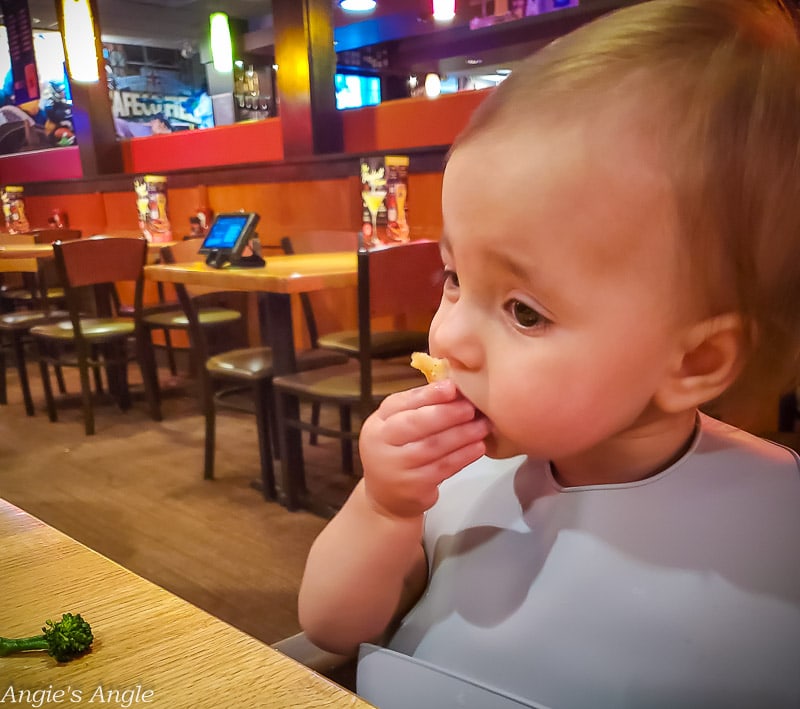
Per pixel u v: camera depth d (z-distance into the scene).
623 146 0.44
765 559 0.53
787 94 0.44
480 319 0.50
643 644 0.53
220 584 2.19
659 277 0.45
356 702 0.42
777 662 0.51
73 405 4.29
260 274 2.43
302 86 4.29
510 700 0.54
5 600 0.55
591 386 0.47
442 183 0.52
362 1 6.76
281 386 2.51
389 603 0.67
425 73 9.70
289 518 2.64
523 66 0.50
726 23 0.46
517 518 0.64
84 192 6.10
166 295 5.30
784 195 0.44
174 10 8.35
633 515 0.56
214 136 5.25
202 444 3.49
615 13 0.50
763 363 0.49
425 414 0.53
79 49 5.76
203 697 0.43
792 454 0.60
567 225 0.44
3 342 4.83
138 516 2.69
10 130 8.96
